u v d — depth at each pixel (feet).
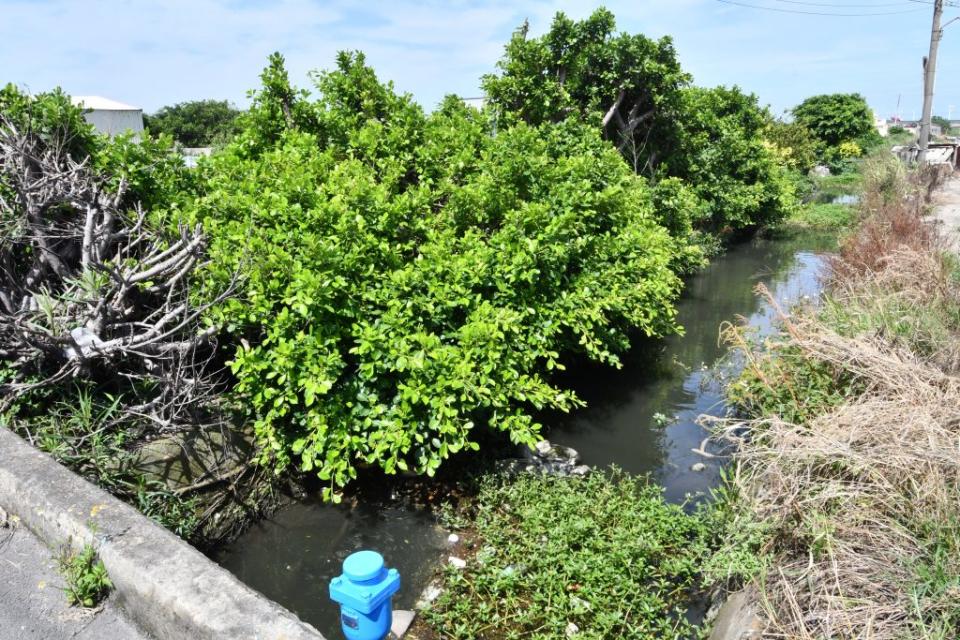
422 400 14.56
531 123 35.01
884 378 13.66
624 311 20.85
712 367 26.12
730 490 14.32
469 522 15.19
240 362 14.05
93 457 12.10
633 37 36.37
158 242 15.44
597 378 24.56
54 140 16.29
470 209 19.66
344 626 8.09
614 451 19.21
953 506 9.36
